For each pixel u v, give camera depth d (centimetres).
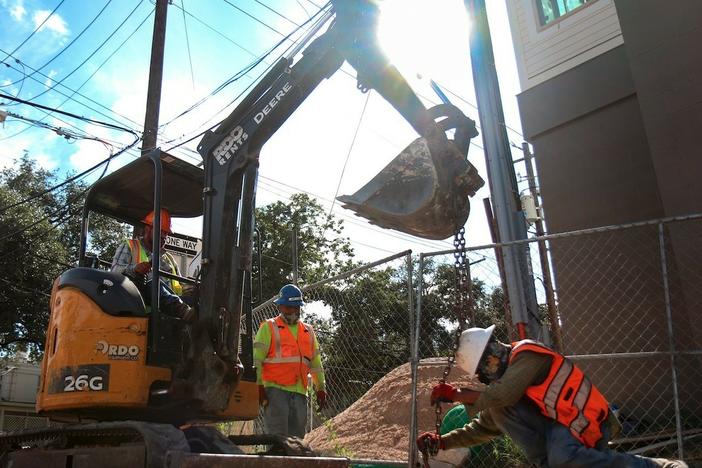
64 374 473
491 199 847
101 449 429
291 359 663
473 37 883
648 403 809
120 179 609
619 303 891
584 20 1033
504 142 861
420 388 842
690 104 788
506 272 795
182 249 827
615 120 964
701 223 755
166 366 495
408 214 486
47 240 2066
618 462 382
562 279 959
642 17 845
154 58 1462
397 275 934
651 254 882
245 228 530
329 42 521
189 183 629
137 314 495
